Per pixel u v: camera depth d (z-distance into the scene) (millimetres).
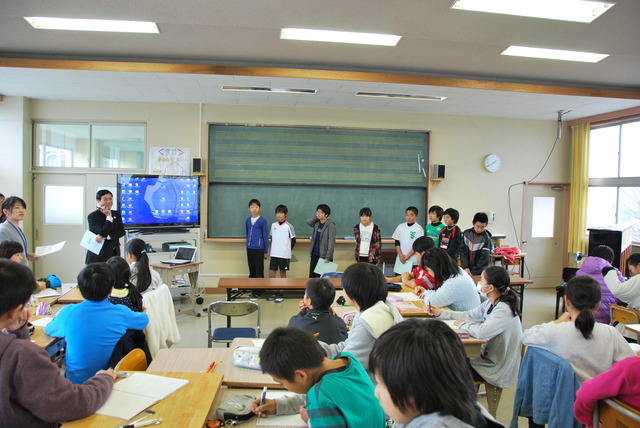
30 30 3514
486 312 2551
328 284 2178
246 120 6133
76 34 3600
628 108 5852
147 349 2266
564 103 5629
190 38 3689
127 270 2500
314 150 6277
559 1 2758
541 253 7016
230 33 3572
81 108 5867
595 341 1966
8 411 1182
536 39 3318
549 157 6938
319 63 4375
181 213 5719
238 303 3070
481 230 4629
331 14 2930
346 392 1160
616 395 1550
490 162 6688
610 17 2922
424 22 3045
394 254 6387
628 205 6113
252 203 5848
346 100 5734
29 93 5449
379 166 6434
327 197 6371
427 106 6012
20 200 3562
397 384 747
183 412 1355
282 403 1523
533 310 5531
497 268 2480
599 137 6590
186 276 5840
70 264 5984
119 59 4188
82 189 5980
